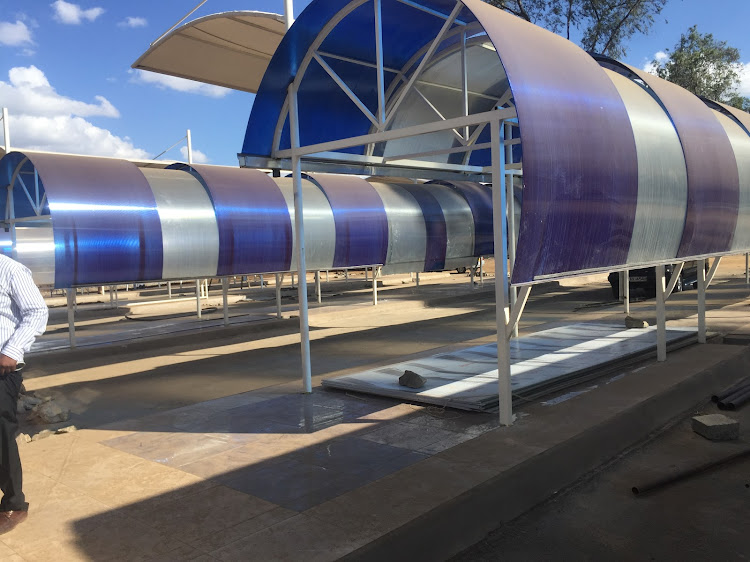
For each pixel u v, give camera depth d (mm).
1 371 3348
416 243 12531
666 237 5902
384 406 5863
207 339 11695
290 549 3094
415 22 6402
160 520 3520
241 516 3523
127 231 8312
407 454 4469
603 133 4918
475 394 5707
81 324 14102
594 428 4895
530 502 3938
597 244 4953
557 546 3416
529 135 4168
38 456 4785
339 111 7250
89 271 7988
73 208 7852
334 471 4191
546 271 4535
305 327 6559
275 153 6641
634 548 3361
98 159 8781
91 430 5547
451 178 9227
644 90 6172
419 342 10469
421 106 8055
